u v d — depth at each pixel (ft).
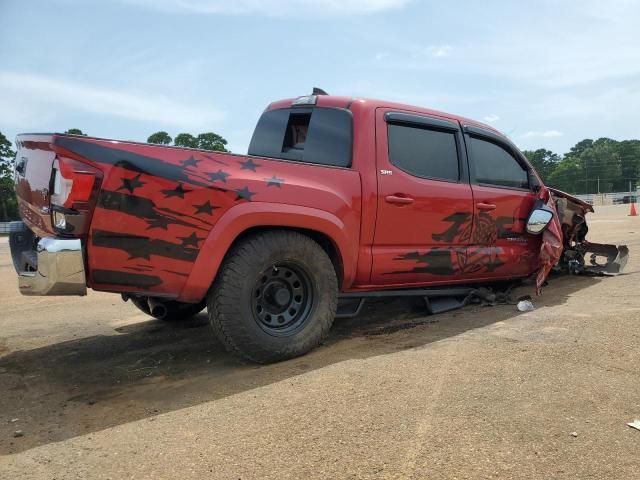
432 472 7.18
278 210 11.78
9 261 40.57
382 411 9.12
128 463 7.80
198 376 11.73
